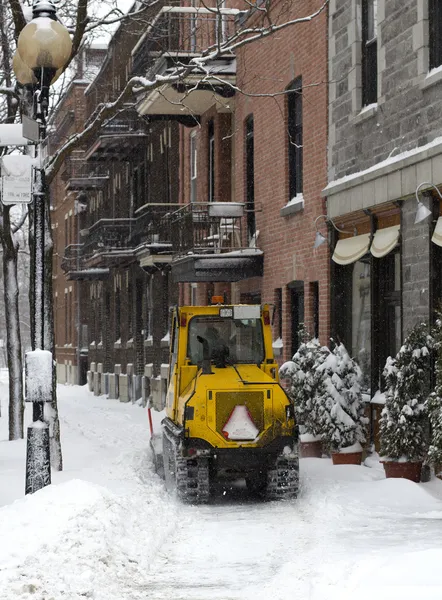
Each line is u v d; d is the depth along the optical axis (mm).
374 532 18750
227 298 48875
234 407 24891
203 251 43875
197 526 21000
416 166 27516
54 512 19172
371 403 31266
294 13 38188
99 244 69000
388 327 31422
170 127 57875
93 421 53000
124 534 18625
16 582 14156
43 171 22516
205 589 14820
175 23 44969
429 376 25875
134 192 69000
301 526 20422
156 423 50625
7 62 39875
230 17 46281
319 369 30234
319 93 35594
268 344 27188
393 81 29594
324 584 13453
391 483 24688
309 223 36562
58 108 47281
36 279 22297
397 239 29297
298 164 39250
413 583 12828
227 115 47969
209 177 50188
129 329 71375
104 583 14898
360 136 32188
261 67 42281
